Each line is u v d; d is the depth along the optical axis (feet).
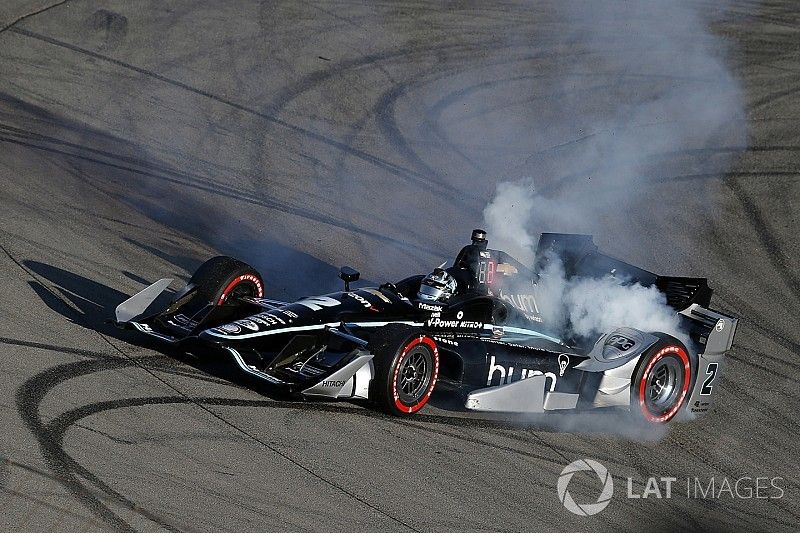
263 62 240.32
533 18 287.89
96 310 121.80
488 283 115.03
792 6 312.91
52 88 214.28
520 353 111.45
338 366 98.48
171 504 81.25
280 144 201.05
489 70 249.34
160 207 166.50
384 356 99.45
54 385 98.94
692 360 118.93
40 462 84.53
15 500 78.79
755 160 212.84
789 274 168.66
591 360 113.50
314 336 106.42
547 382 111.55
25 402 94.63
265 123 209.97
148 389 100.78
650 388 113.80
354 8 281.95
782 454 112.37
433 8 287.69
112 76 224.53
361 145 205.05
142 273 138.62
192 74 230.07
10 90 209.87
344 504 84.99
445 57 254.68
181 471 86.22
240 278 114.83
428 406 107.65
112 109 208.03
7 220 148.25
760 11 306.14
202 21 261.24
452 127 217.97
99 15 257.55
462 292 114.01
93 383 100.58
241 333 100.07
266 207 173.88
